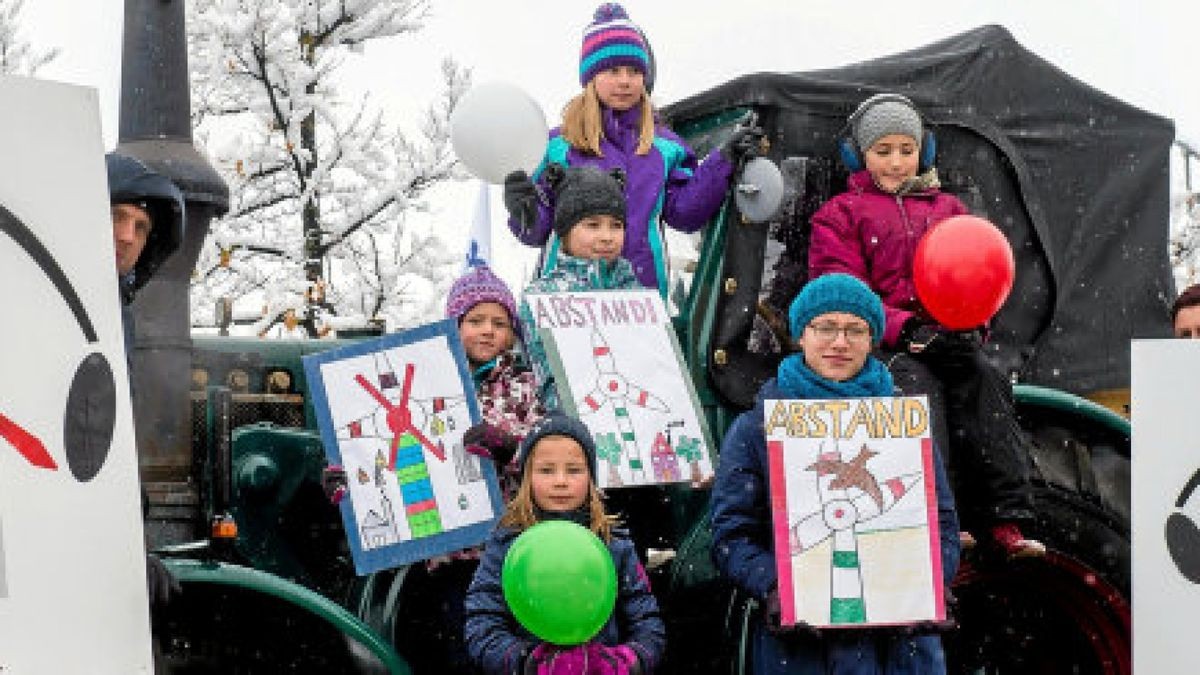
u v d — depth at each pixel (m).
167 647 4.99
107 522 3.29
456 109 5.66
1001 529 5.70
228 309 6.31
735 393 5.71
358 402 5.37
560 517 4.91
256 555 5.61
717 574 5.48
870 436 4.96
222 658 5.02
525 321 5.51
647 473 5.37
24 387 3.16
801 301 5.12
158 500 5.13
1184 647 4.92
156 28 5.34
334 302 13.96
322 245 14.09
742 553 4.98
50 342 3.22
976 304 5.43
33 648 3.10
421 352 5.40
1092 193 6.59
